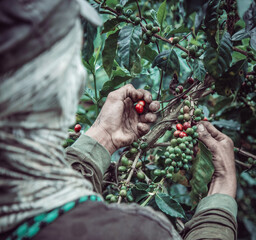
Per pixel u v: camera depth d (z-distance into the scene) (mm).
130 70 1017
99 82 1875
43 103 492
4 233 519
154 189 1092
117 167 1082
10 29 445
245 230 1766
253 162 1269
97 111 1284
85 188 592
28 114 489
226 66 1003
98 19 635
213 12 968
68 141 1181
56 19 474
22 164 497
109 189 1190
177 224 1119
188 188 1553
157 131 1089
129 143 1007
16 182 499
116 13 1031
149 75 1396
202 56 1132
